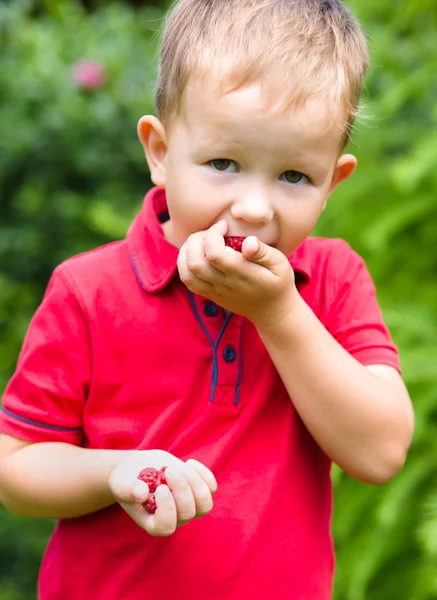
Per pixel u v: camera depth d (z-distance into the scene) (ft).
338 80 3.55
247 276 3.50
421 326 5.97
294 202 3.53
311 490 3.83
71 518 3.86
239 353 3.72
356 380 3.65
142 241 3.80
